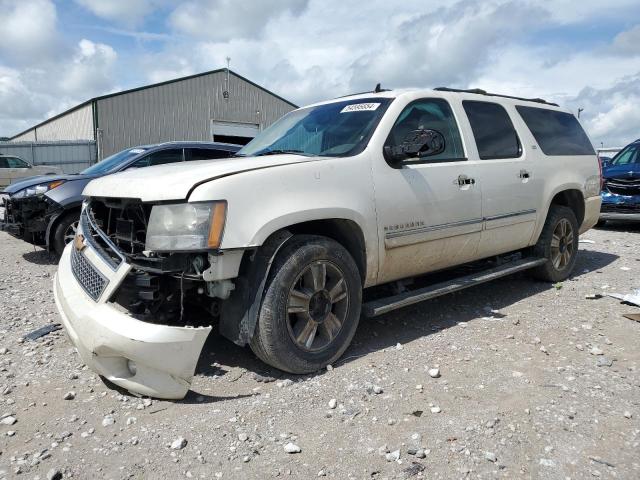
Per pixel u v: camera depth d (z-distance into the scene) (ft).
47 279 21.58
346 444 8.96
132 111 91.09
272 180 11.03
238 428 9.45
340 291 12.01
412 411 9.98
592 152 20.92
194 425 9.56
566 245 19.34
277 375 11.54
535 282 19.42
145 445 8.94
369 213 12.39
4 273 22.74
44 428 9.52
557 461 8.43
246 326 10.87
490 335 13.98
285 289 10.96
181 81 95.04
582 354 12.74
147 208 11.02
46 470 8.27
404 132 13.78
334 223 12.42
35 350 13.23
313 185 11.56
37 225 23.82
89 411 10.11
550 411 9.94
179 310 11.98
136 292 10.61
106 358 10.29
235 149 28.99
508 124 17.26
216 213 10.18
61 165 90.07
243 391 10.86
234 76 100.42
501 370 11.80
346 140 13.37
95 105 87.76
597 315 15.66
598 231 34.24
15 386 11.21
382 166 12.91
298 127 15.12
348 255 12.07
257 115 104.17
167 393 10.16
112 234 12.28
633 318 15.25
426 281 17.10
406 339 13.69
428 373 11.64
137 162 26.14
